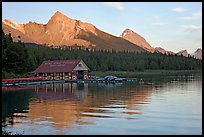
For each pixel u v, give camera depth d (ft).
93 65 431.02
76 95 141.79
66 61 288.71
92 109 95.55
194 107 98.22
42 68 286.87
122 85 212.23
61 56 392.47
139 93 148.46
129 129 67.72
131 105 104.17
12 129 67.21
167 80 272.92
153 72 482.69
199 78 309.63
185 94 141.59
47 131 65.82
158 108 96.73
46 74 283.18
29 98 128.77
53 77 281.95
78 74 282.77
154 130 67.00
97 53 515.09
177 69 544.21
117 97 130.62
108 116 82.94
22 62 252.01
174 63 547.49
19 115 84.43
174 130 66.74
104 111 91.45
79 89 178.70
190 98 124.77
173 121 75.72
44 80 249.14
